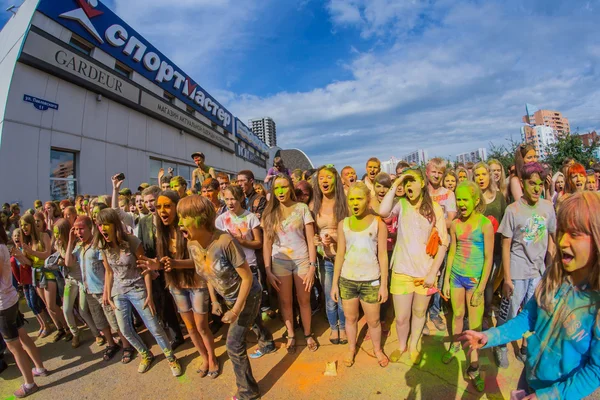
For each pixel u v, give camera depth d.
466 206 2.75
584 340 1.22
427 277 2.75
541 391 1.25
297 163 26.22
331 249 3.36
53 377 3.24
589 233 1.15
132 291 3.00
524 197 2.88
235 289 2.49
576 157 11.75
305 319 3.38
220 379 2.98
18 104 8.23
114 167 11.34
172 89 15.63
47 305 3.97
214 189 4.33
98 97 10.63
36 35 8.54
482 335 1.53
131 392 2.90
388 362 3.01
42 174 8.73
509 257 2.93
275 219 3.36
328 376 2.90
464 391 2.57
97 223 2.89
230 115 25.00
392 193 2.88
